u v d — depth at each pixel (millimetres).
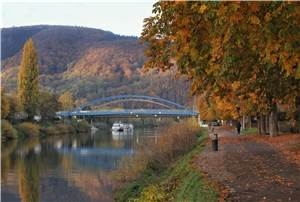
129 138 95188
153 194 19375
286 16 8930
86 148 69250
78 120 132875
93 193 31141
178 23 10570
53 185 35031
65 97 138500
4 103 91312
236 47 11148
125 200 25141
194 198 15258
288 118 45812
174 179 22219
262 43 9984
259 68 13898
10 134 86875
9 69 158500
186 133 40406
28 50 104938
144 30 12586
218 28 10141
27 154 60062
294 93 21984
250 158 25438
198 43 11016
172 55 11820
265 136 44469
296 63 10305
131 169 32188
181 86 143250
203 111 73875
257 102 34156
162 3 10867
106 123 160500
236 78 14156
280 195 14312
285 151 28266
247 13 9219
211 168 21578
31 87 105188
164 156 33562
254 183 16625
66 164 48812
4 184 35344
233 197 14148
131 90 159750
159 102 127375
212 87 14508
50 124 116250
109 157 55500
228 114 54844
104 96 162500
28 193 31609
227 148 33469
